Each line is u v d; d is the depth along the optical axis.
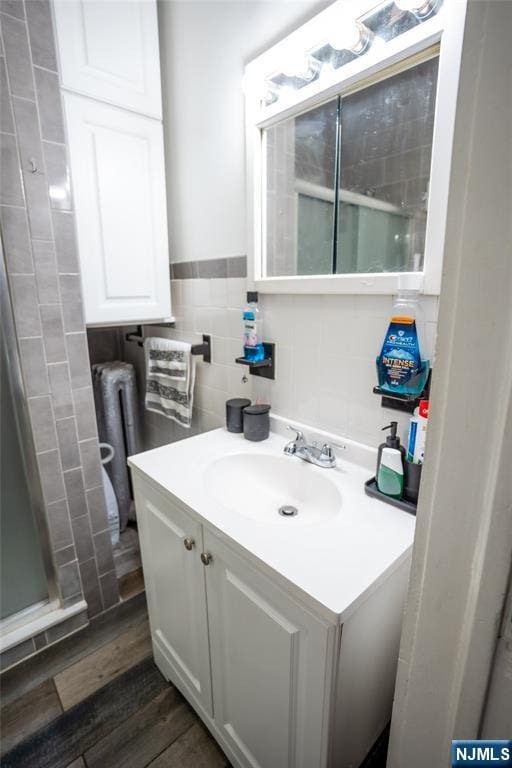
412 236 0.90
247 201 1.23
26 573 1.44
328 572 0.71
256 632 0.81
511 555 0.32
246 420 1.28
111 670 1.36
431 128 0.84
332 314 1.10
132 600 1.62
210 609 0.96
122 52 1.33
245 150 1.23
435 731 0.43
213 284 1.48
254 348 1.28
